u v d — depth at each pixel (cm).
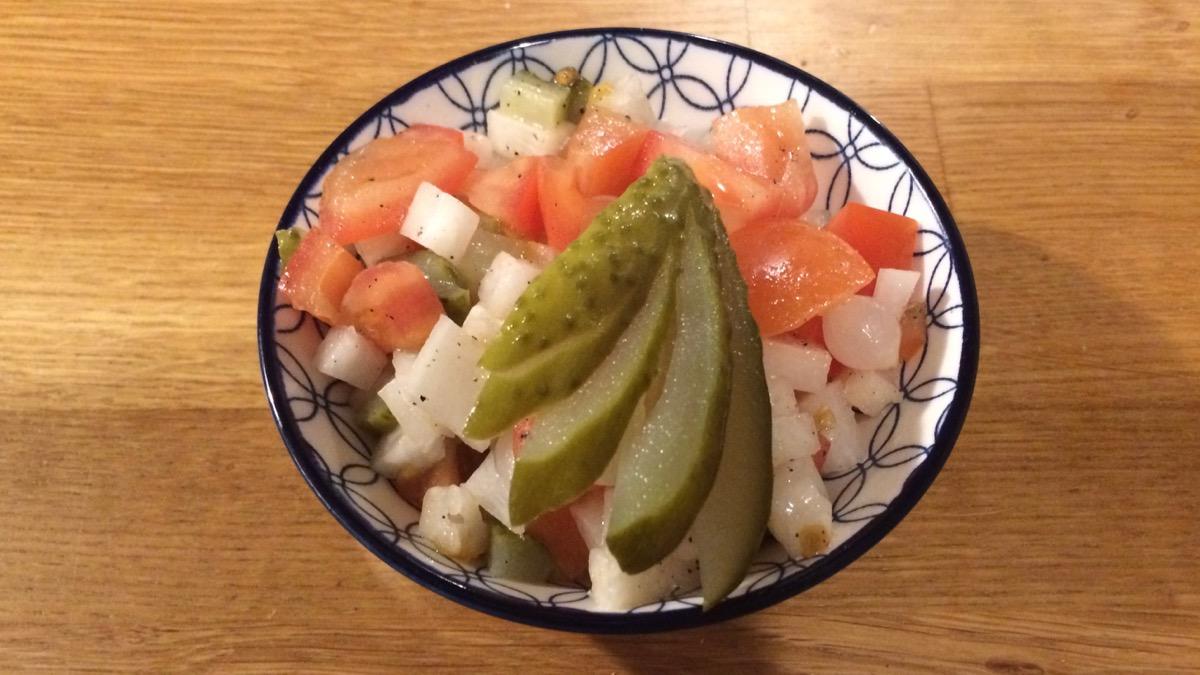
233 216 23
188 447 20
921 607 18
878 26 25
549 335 15
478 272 19
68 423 20
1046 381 21
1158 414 20
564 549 17
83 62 25
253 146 24
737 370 15
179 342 21
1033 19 25
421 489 18
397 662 18
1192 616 18
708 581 15
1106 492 20
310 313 18
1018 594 19
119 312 22
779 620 18
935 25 25
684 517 14
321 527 19
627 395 15
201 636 18
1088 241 22
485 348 17
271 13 26
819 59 25
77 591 19
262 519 19
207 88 25
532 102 20
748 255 18
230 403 21
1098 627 18
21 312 22
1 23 26
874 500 16
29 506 20
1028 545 19
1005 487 20
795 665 18
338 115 24
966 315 17
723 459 15
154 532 19
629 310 16
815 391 17
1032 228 23
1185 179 23
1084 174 23
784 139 20
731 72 21
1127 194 23
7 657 18
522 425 16
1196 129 24
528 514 15
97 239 23
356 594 19
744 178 19
